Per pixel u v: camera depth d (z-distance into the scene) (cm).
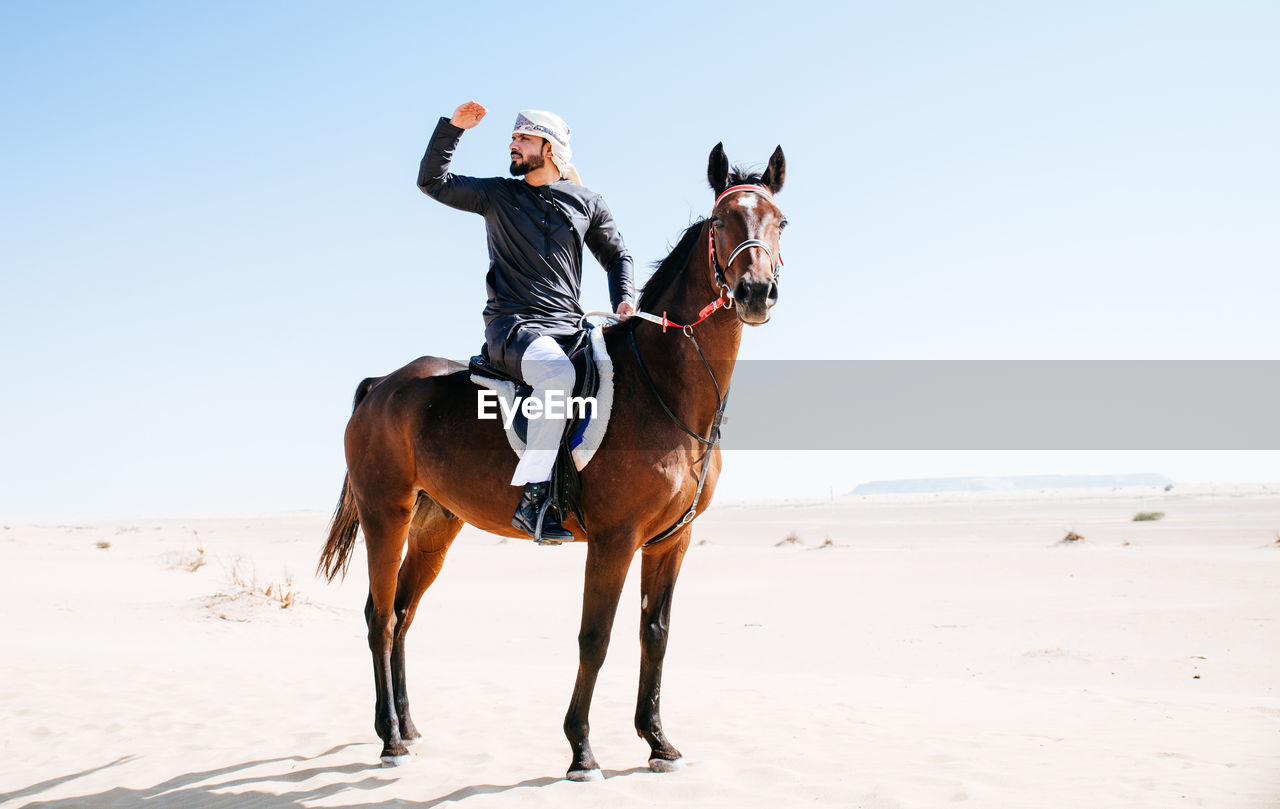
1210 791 454
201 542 4891
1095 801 439
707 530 5603
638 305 514
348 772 531
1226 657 1200
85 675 916
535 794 460
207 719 707
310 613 1781
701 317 470
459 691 842
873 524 5953
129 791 509
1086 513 6962
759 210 449
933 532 4678
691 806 443
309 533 6438
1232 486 17550
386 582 554
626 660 1301
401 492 551
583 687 475
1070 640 1383
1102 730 657
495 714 713
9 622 1504
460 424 514
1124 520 5306
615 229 560
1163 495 12638
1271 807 422
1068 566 2367
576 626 1709
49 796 504
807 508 11681
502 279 525
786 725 676
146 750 606
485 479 499
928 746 591
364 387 616
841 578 2388
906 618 1694
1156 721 704
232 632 1541
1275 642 1285
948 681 970
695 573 2678
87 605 1759
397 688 591
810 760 538
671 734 638
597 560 464
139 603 1817
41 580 2184
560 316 521
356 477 568
